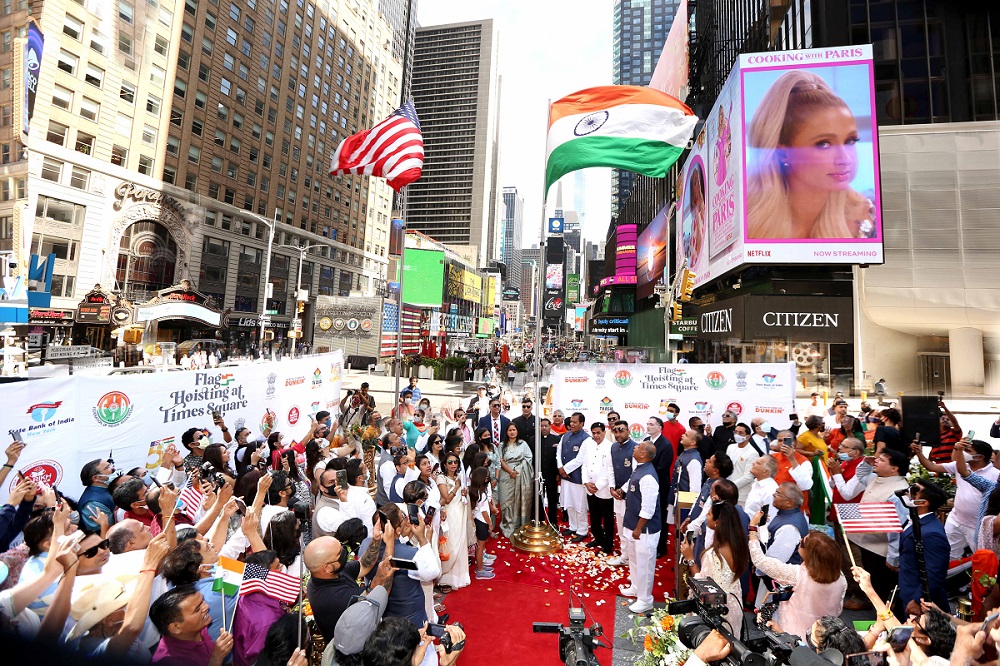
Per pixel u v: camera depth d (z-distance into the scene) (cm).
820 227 2228
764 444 720
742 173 2319
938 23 2641
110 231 3272
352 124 6494
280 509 455
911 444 716
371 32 6925
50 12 1566
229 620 304
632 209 7119
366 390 1284
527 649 477
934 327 2491
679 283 3331
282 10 5119
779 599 406
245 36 4625
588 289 11419
